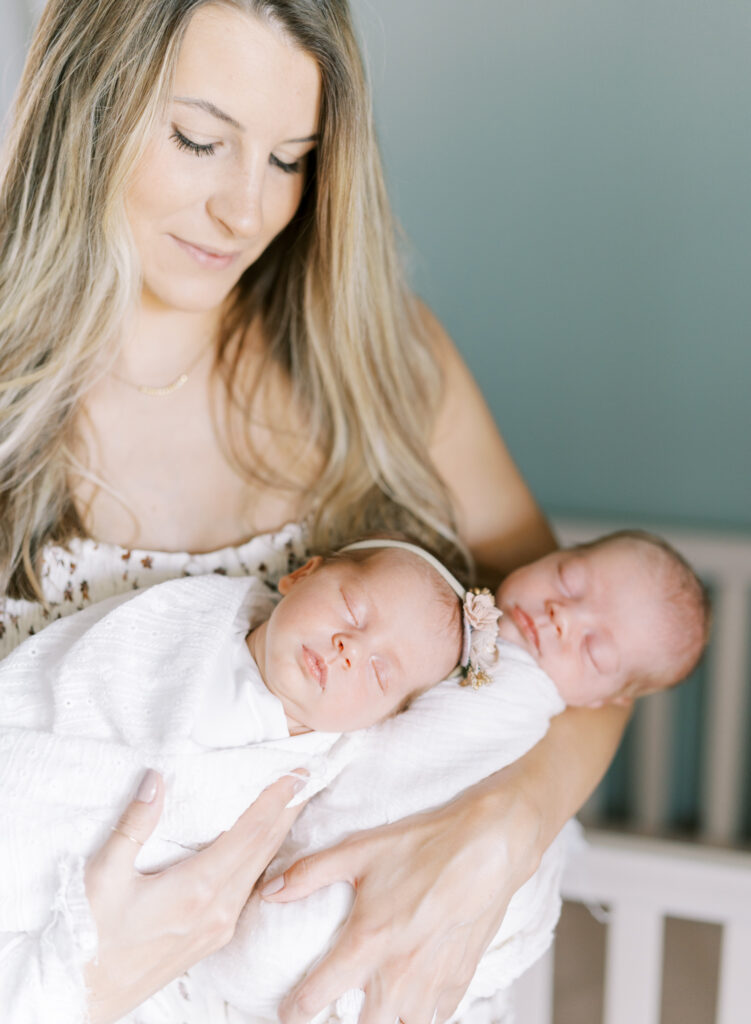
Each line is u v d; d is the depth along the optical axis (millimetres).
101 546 1223
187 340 1294
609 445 2135
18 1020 932
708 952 2082
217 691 1085
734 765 2006
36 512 1199
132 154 1061
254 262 1328
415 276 2150
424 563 1217
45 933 951
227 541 1312
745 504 2078
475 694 1192
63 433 1225
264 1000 1077
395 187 2109
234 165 1075
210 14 1002
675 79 1898
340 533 1362
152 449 1289
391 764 1137
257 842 1023
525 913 1178
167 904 974
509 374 2160
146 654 1097
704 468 2086
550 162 2010
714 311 1999
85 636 1081
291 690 1099
